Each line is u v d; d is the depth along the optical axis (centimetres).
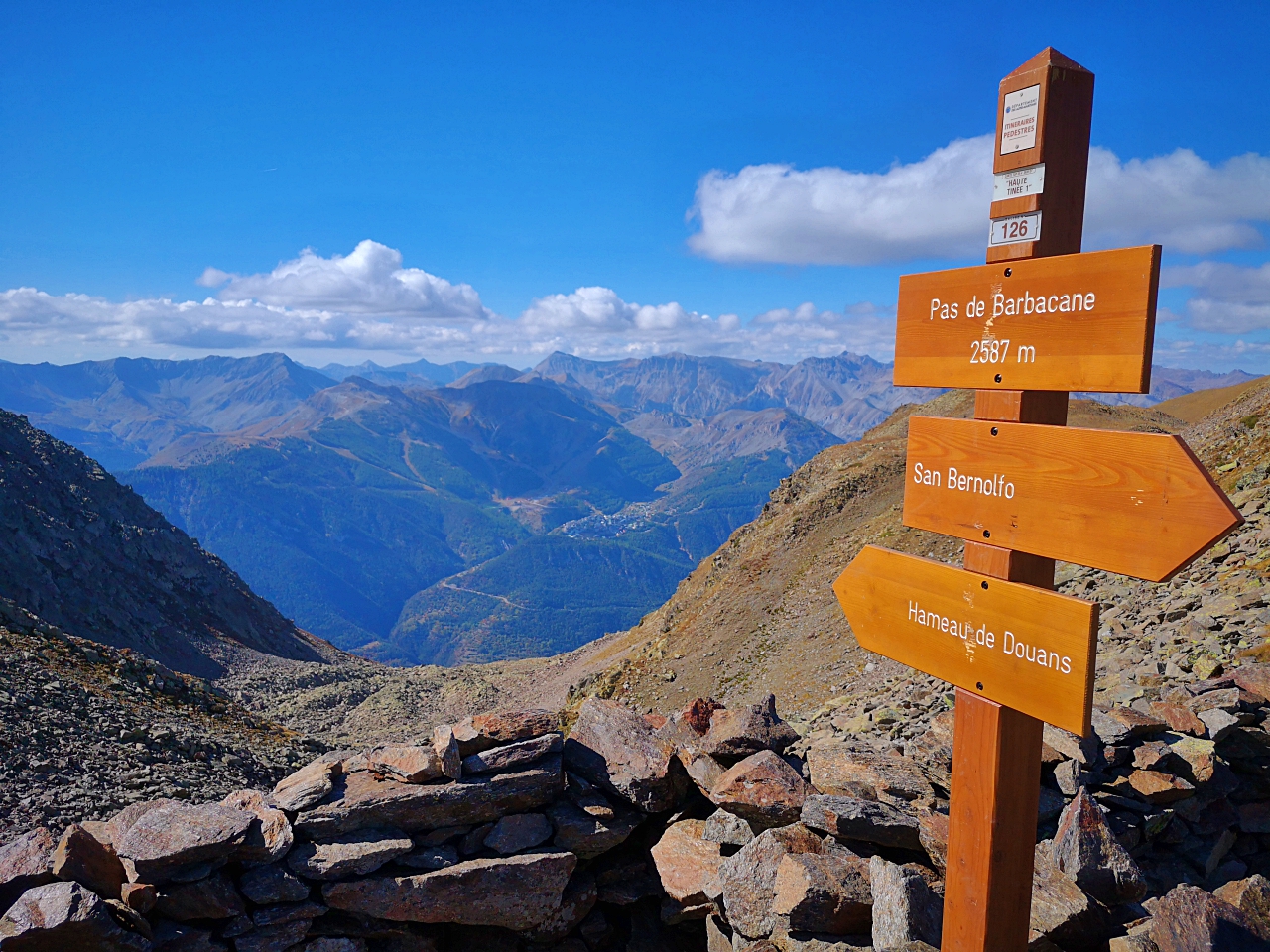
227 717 2573
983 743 365
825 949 472
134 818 564
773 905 504
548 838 593
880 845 545
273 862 539
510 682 8025
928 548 3881
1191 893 464
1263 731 622
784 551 5244
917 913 441
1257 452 2353
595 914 623
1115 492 304
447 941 591
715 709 754
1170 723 655
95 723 1859
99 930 454
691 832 620
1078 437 319
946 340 389
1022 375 345
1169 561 284
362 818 564
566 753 653
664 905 608
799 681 3141
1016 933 373
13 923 444
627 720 670
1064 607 319
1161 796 586
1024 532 346
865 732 1258
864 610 449
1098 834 525
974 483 373
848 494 5497
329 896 534
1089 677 306
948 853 390
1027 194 338
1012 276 348
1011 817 363
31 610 5541
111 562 7056
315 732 5816
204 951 509
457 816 580
